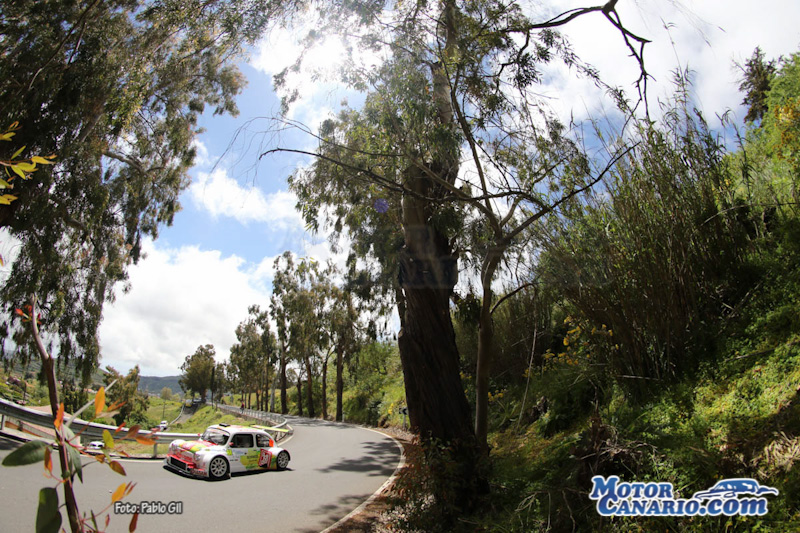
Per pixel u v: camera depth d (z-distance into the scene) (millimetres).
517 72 6105
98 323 17250
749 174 7102
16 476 9781
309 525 7648
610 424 5871
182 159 19859
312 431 29250
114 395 37688
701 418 5082
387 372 40750
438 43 6277
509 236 6402
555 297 7961
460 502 6598
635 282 6375
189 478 11977
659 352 6398
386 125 5973
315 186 6910
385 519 7738
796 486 3516
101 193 14812
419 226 7395
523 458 8203
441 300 7941
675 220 6340
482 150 6180
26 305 1676
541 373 11320
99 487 9945
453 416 7434
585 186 6043
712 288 6531
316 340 45062
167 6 7070
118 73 11609
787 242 6305
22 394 22125
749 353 5480
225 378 106625
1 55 12023
